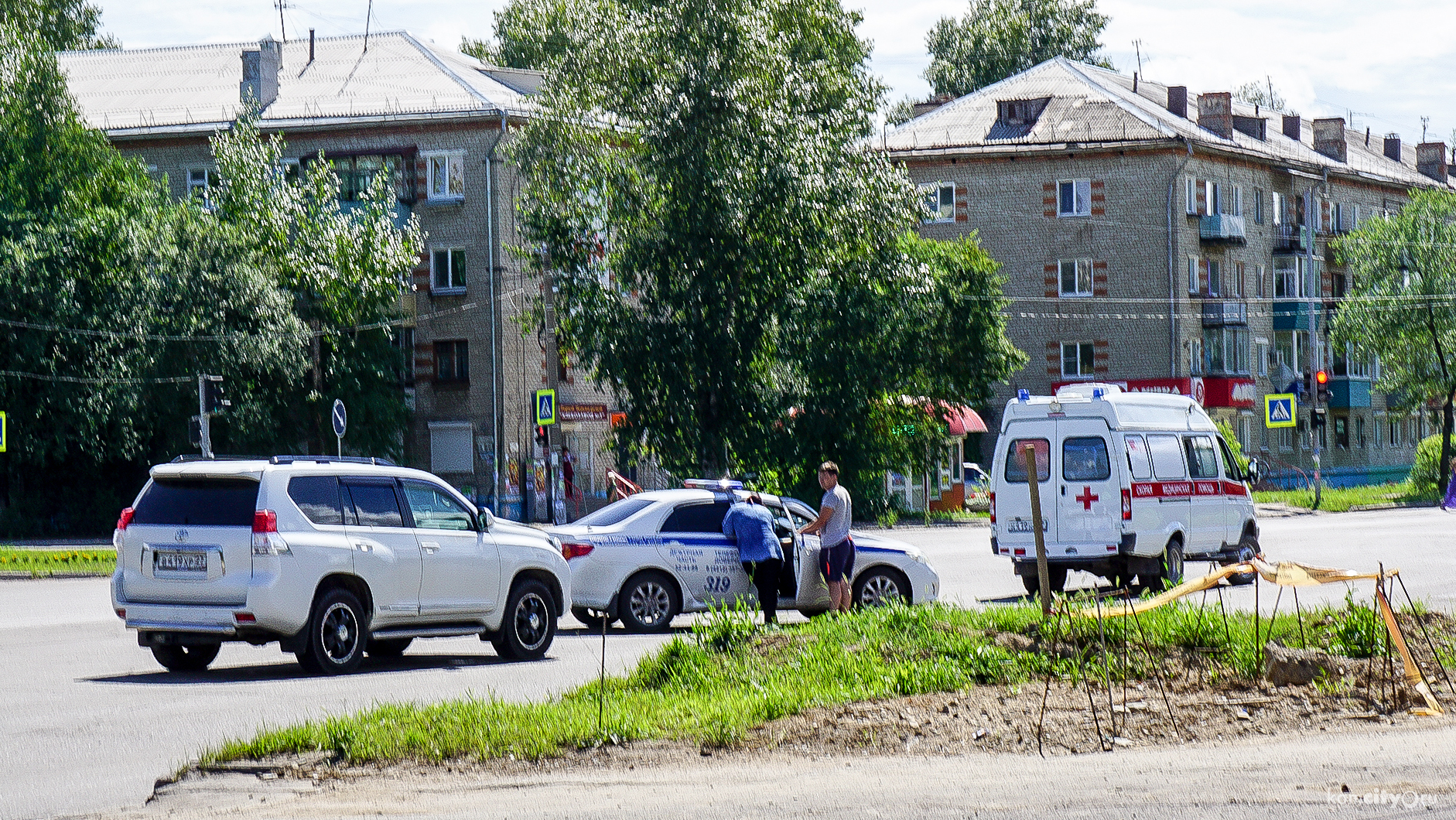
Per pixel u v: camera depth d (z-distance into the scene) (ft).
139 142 316.81
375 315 278.05
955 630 76.02
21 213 256.32
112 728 64.90
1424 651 71.56
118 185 277.03
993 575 151.53
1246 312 392.27
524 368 307.37
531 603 93.40
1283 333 427.33
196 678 82.48
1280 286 422.41
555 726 57.21
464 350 304.91
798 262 234.58
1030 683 66.64
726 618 76.59
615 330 235.40
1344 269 449.06
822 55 302.04
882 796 46.78
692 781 50.14
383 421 280.31
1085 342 371.56
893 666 69.26
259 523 81.35
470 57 387.96
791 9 290.35
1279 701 61.52
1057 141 370.94
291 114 310.24
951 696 63.82
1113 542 127.34
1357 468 459.73
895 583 113.60
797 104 241.96
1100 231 369.71
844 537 104.32
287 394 270.26
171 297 251.80
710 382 233.55
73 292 247.50
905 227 243.60
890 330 240.53
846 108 249.96
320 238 269.23
